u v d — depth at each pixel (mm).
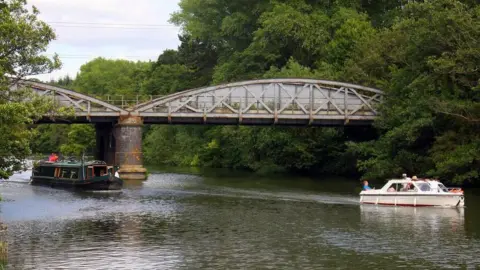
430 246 36375
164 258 33812
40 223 43969
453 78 62969
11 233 40250
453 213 48594
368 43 86625
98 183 65562
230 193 62906
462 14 62469
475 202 54500
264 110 78812
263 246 36594
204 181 77688
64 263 32719
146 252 35125
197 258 33812
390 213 48750
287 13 101562
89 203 54781
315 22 101688
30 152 42250
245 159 102188
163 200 56969
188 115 77312
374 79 82125
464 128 64562
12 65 41812
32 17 41938
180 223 44125
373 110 79438
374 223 44031
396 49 81312
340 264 32531
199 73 132750
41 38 41969
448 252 34906
